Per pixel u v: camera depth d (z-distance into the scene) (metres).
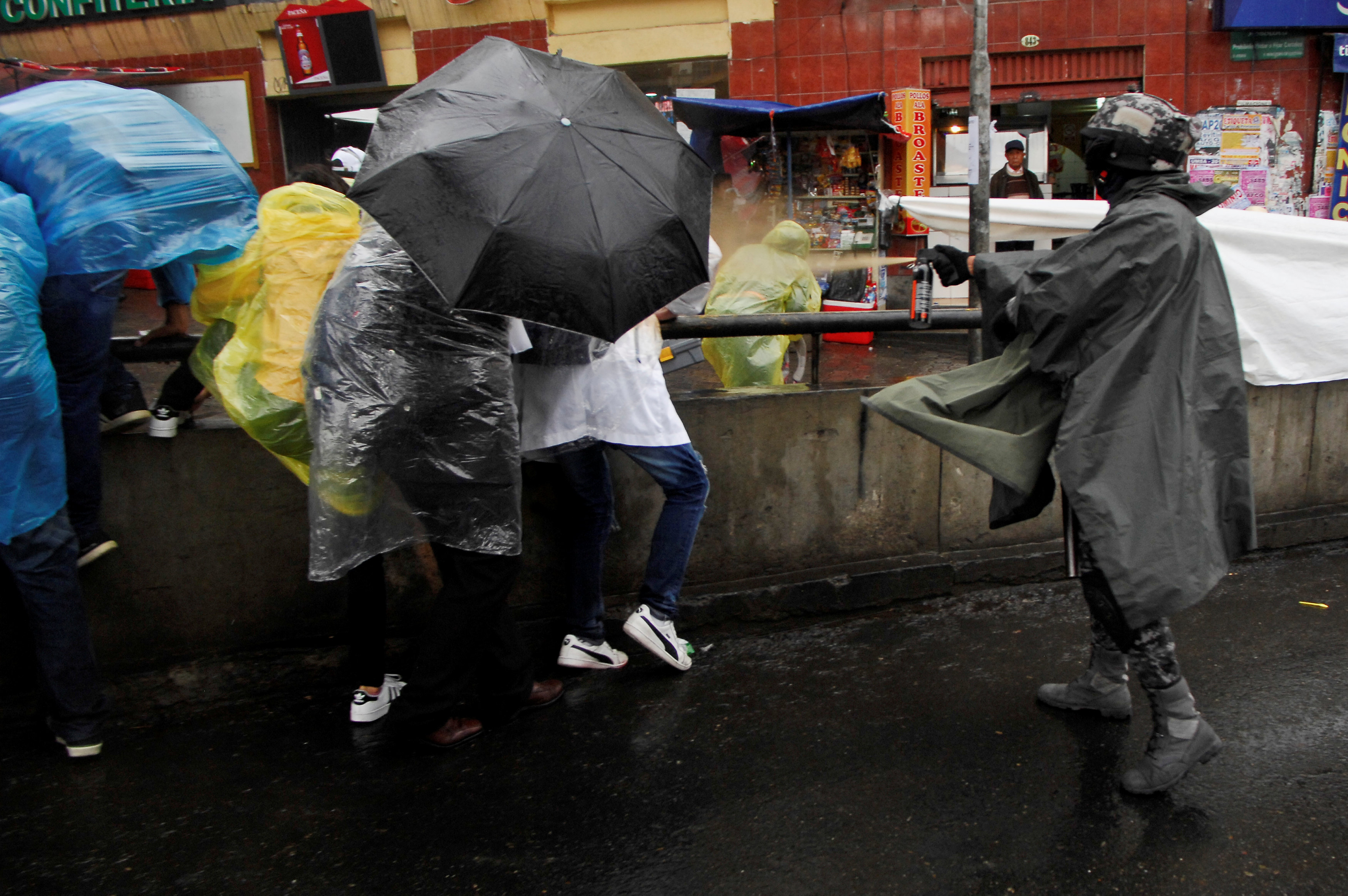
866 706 3.25
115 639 3.22
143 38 11.77
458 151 2.44
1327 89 10.07
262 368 2.76
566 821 2.62
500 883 2.38
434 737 3.00
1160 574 2.45
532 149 2.48
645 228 2.53
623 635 3.79
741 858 2.45
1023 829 2.54
